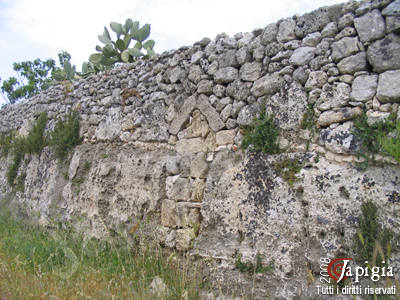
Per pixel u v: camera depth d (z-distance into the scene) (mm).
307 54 3912
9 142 10305
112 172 6121
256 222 3926
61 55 17344
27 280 4250
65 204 6883
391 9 3350
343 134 3516
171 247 4844
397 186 3168
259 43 4383
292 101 3967
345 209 3373
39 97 9289
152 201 5168
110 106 6844
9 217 8352
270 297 3633
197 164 4758
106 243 5633
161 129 5617
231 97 4656
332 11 3809
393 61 3320
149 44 9781
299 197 3707
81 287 3881
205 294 4012
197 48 5219
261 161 4027
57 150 7668
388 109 3338
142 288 3998
